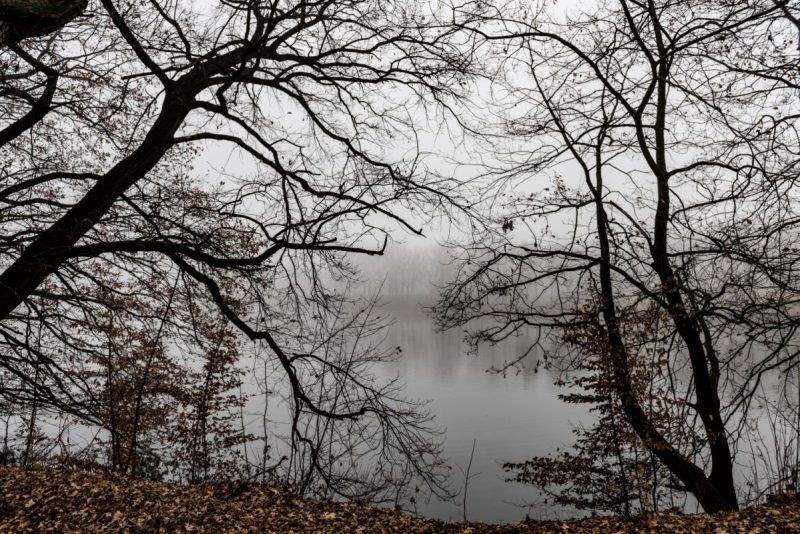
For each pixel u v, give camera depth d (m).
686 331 9.24
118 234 9.36
